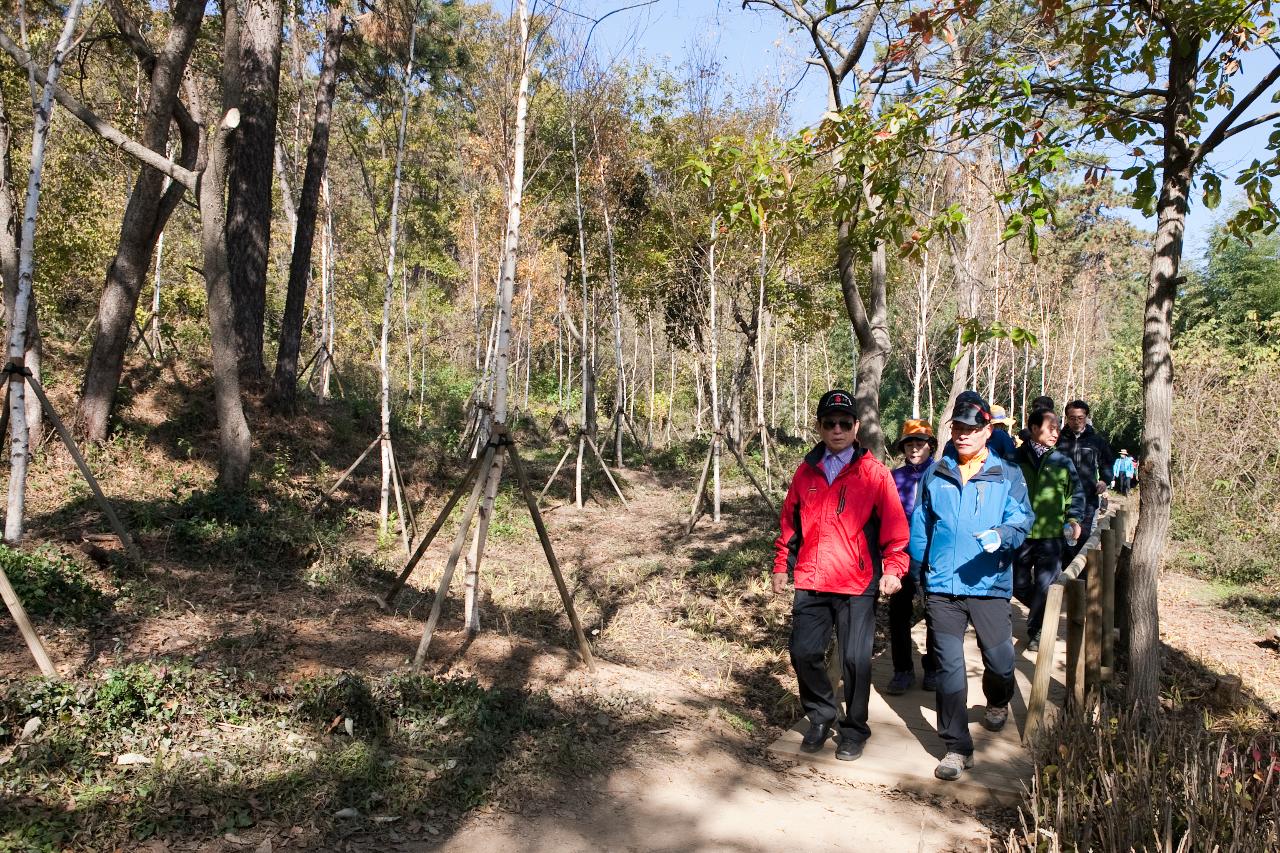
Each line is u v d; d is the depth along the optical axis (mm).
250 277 14438
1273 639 9359
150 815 3711
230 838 3682
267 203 14594
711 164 6555
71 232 15742
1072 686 5953
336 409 16688
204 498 9500
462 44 15414
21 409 6469
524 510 14148
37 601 5781
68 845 3441
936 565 5199
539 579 9758
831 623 5316
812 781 5105
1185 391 20219
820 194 6559
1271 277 25734
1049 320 26844
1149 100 6566
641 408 40594
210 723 4586
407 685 5242
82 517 8750
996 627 5211
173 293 20688
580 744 5062
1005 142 5602
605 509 15586
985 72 5941
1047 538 7426
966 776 5020
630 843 4121
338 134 21984
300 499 11414
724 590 9945
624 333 41406
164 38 13617
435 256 32812
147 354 15641
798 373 44031
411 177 23156
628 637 8008
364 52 15008
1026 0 6379
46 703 4305
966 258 16109
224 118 9672
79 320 17391
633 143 19984
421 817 4109
